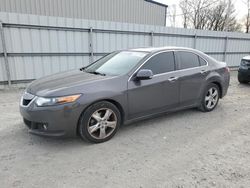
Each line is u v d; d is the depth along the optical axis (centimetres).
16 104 572
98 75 386
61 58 827
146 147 346
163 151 334
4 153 323
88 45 870
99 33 884
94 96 338
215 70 512
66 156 317
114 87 359
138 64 396
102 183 259
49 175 273
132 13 1549
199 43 1223
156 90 407
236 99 649
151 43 1030
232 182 262
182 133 400
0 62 724
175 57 448
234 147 349
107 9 1403
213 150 339
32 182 259
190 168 290
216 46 1312
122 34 940
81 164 298
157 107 418
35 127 335
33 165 294
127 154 325
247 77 842
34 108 321
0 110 518
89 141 351
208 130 415
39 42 772
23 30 737
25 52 754
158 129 416
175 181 263
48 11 1173
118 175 274
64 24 802
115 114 367
